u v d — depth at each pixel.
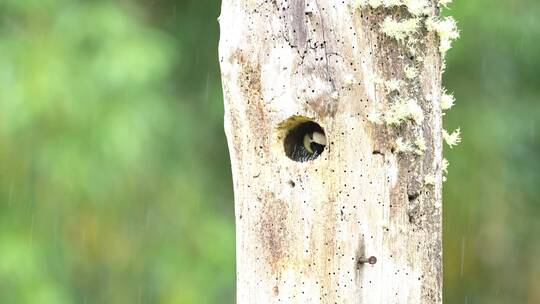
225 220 13.98
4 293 12.83
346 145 6.50
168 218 13.48
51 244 12.98
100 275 13.25
